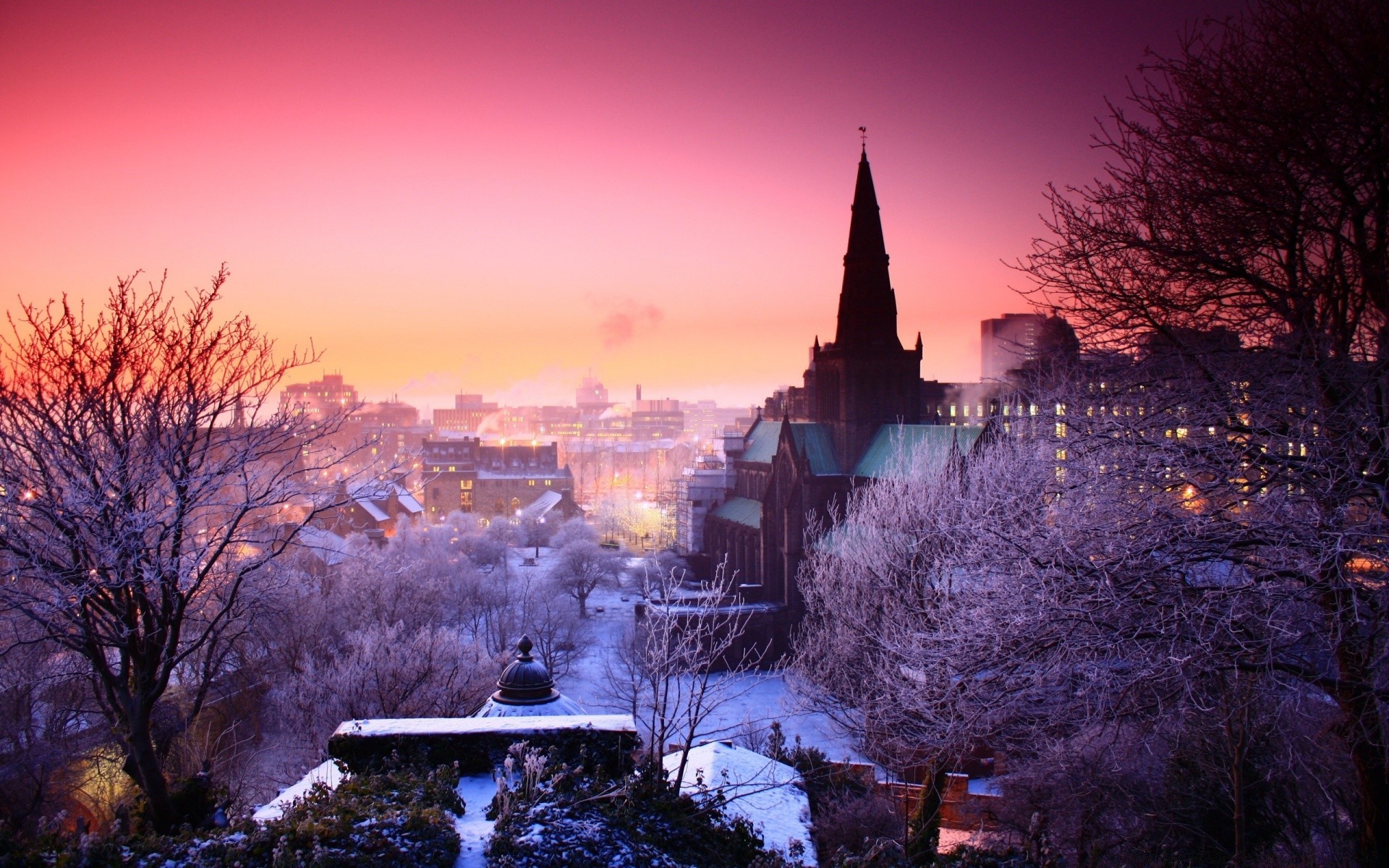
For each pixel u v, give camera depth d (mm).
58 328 18656
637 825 13945
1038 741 25438
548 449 192250
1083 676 18156
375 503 131750
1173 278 18672
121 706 18156
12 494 17281
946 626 22828
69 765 35844
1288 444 17344
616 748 17594
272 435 21172
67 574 17125
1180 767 25891
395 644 43781
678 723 31328
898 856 15938
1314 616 17391
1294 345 17219
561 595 95938
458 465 188125
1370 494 16062
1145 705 17844
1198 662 15781
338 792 13992
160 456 18125
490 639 80562
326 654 49344
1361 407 16484
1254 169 17562
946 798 35500
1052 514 20406
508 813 13148
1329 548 14703
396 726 17594
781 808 25062
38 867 10719
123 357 18750
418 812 12891
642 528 161500
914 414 94250
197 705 21188
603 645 84562
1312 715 21812
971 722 19000
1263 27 17844
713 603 76875
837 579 51719
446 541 126500
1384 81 16172
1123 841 25469
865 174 94812
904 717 29500
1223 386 17484
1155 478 17734
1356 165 16781
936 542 36594
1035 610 17391
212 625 18922
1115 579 16719
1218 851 24359
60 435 17578
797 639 65625
